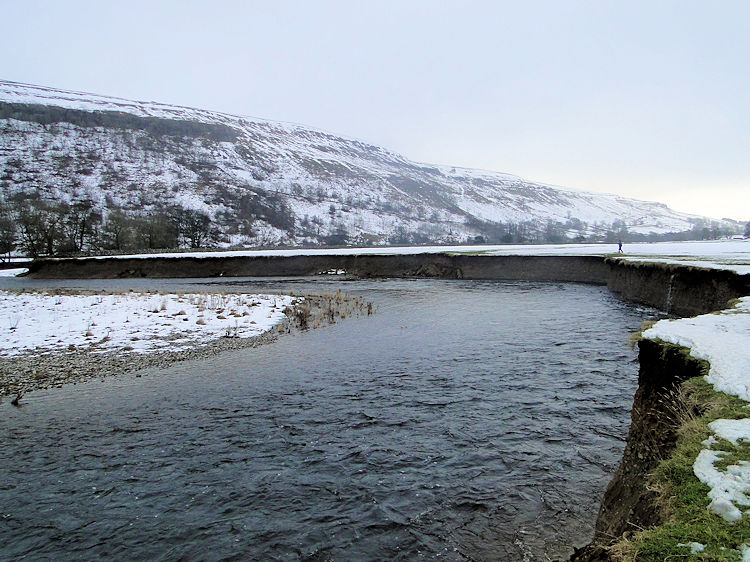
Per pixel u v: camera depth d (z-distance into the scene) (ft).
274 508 23.06
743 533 9.74
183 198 475.31
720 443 13.84
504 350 52.65
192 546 20.47
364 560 19.26
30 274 196.44
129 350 55.16
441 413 34.27
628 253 142.82
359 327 69.36
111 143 605.73
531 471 25.29
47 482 25.79
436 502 22.97
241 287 139.03
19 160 483.51
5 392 40.86
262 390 40.52
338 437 30.76
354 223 557.74
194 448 29.58
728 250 138.72
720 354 20.25
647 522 14.14
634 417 22.16
